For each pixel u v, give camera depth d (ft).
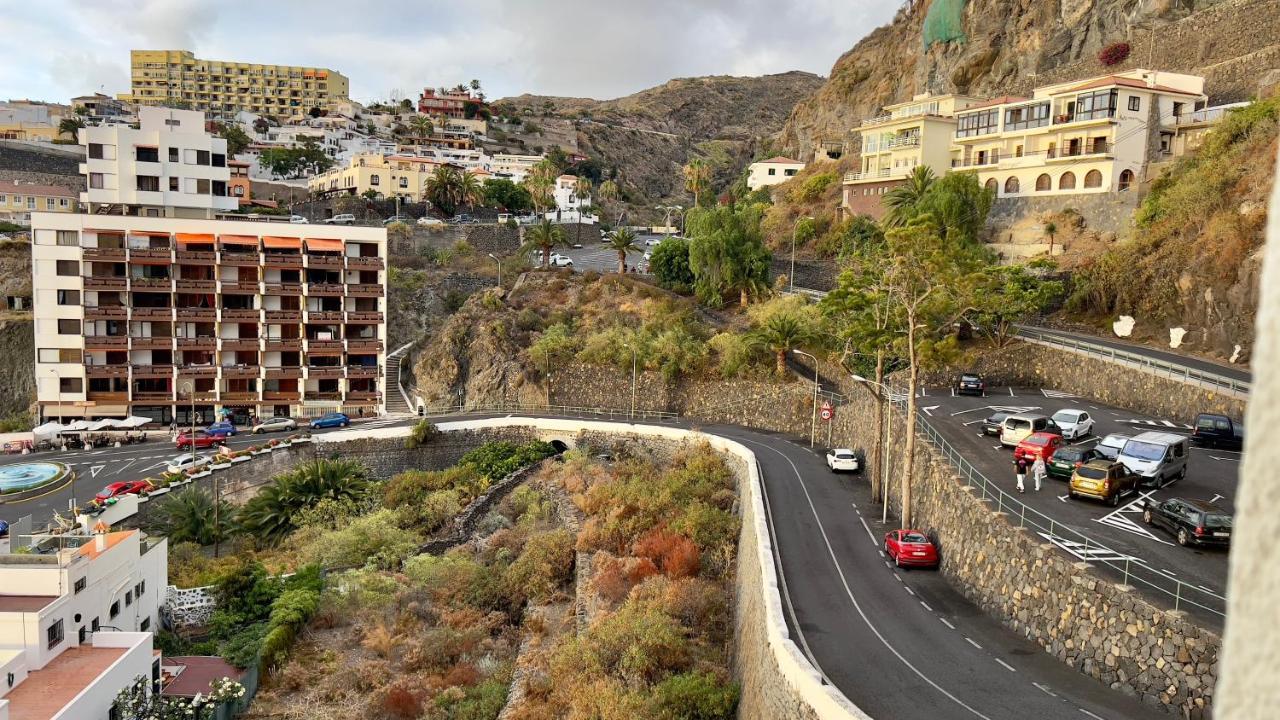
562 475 202.49
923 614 95.20
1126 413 163.12
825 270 302.25
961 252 126.62
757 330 242.58
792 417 219.41
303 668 126.93
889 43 459.73
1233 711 7.45
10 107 539.29
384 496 200.75
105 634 110.01
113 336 255.29
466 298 335.26
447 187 435.12
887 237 124.06
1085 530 97.45
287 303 272.92
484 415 244.83
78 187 420.36
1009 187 282.77
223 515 179.42
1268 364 7.36
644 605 122.62
